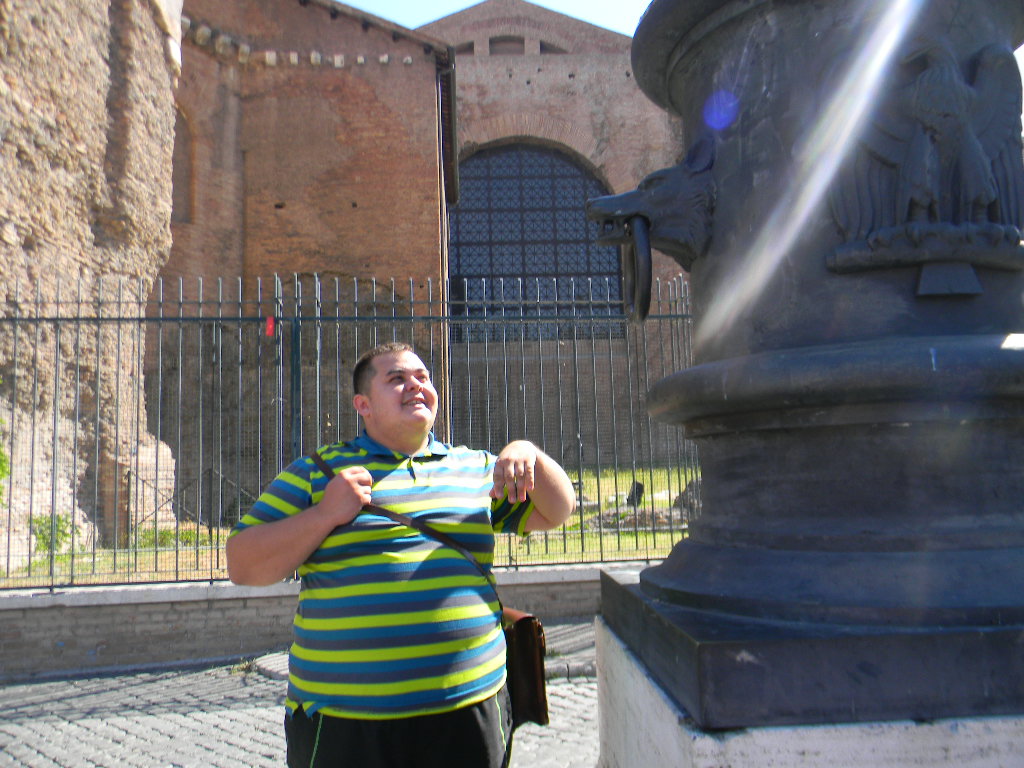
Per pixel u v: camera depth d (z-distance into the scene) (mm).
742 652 1751
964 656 1742
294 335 7578
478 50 32000
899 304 2129
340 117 17844
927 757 1701
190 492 14141
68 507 9602
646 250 2461
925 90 2104
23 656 6301
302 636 2070
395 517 2078
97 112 10984
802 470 2125
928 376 1914
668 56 2797
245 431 15055
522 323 7891
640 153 28984
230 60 17578
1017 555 1916
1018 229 2164
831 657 1748
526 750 4254
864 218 2146
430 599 2025
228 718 4988
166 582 6766
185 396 14883
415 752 1956
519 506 2375
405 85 18078
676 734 1830
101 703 5402
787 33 2334
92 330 10508
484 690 2066
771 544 2121
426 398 2248
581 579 7266
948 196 2115
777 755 1706
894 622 1825
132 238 11539
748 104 2400
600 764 2838
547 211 29141
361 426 15453
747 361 2158
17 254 9156
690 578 2264
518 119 28891
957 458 2008
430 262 17484
